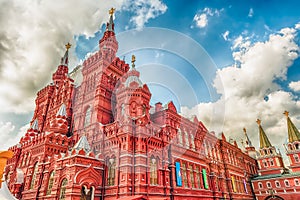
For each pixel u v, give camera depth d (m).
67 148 29.47
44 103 42.94
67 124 32.41
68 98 35.50
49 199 22.69
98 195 22.61
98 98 29.88
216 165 39.16
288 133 51.06
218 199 34.22
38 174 26.14
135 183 21.75
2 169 4.56
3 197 5.41
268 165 56.47
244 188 47.59
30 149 30.41
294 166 49.50
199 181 31.56
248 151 64.69
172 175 26.11
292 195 46.34
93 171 22.97
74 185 21.05
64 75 44.81
